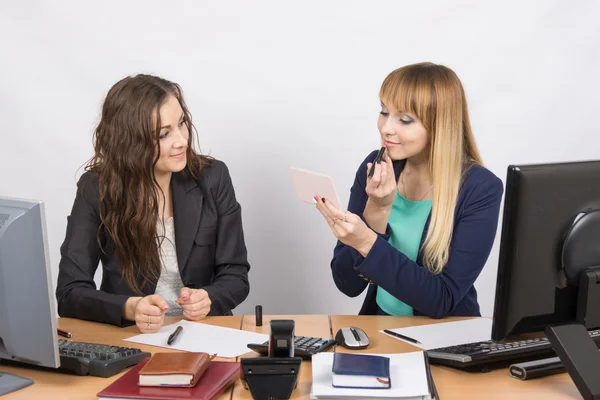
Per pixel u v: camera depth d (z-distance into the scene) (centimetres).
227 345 187
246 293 241
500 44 317
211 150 326
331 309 340
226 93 322
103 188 228
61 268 225
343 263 232
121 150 225
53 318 159
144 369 155
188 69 320
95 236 231
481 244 213
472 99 321
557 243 159
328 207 191
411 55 318
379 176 209
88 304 210
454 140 213
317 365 165
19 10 312
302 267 336
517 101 321
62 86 319
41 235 154
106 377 168
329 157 327
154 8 315
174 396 149
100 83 319
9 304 159
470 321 208
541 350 174
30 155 323
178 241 239
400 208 231
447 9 314
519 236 155
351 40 318
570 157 326
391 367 164
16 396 157
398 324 205
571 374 156
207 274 244
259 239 334
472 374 168
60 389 161
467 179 218
